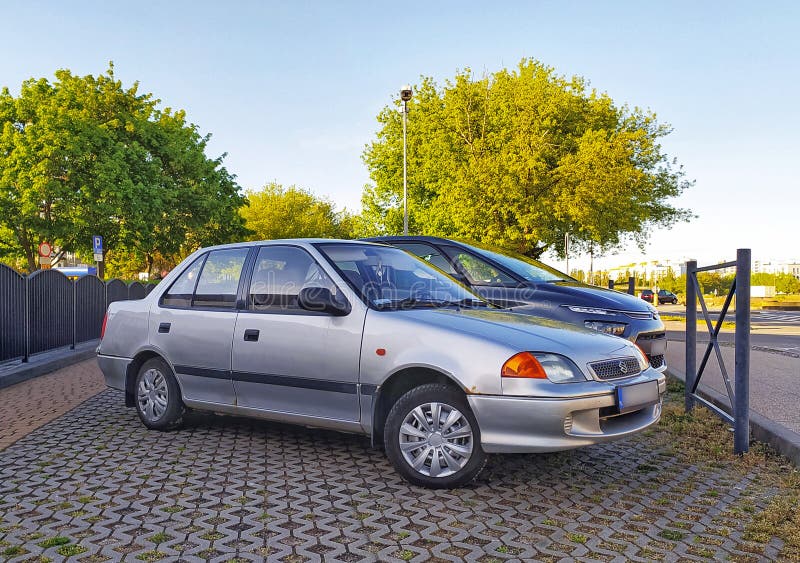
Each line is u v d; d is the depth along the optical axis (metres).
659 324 7.36
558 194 26.91
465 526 3.65
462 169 27.39
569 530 3.60
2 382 8.66
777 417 6.00
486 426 4.10
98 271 23.27
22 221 32.19
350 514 3.82
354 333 4.64
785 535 3.51
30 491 4.23
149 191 33.16
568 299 7.17
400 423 4.35
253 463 4.90
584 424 4.09
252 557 3.23
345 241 5.55
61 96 33.59
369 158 37.50
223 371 5.33
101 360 6.28
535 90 27.59
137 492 4.22
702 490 4.31
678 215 34.12
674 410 6.82
